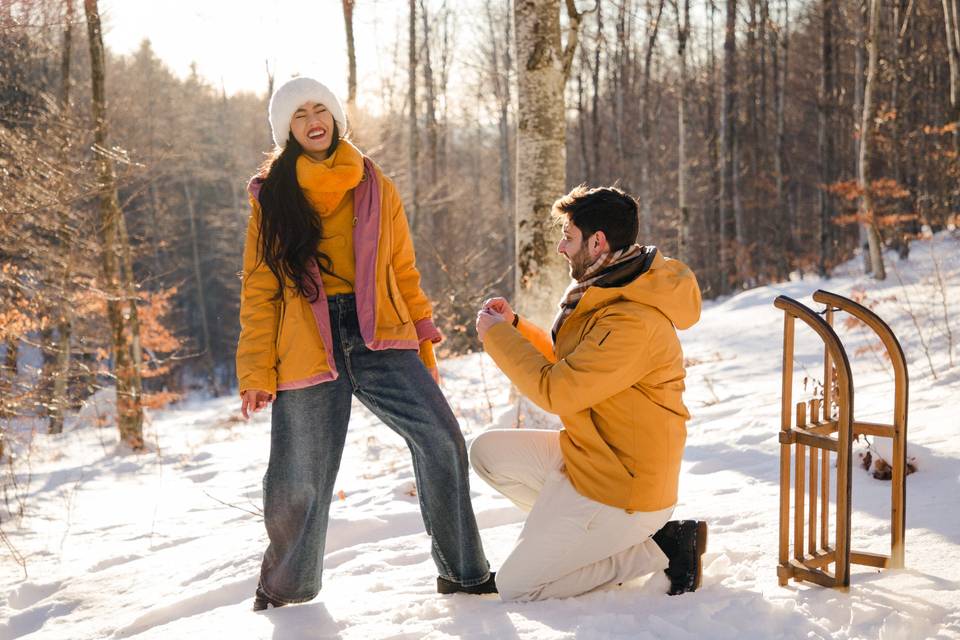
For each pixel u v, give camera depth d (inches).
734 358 405.7
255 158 1414.9
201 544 171.6
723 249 923.4
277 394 108.2
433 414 106.8
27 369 308.2
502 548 130.6
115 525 213.9
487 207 1205.7
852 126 943.7
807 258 863.7
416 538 144.0
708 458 181.9
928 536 110.3
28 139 321.7
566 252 105.6
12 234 299.3
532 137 273.0
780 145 964.6
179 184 1502.2
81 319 473.7
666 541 103.0
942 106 826.2
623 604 96.9
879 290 528.4
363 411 377.1
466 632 92.1
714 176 1016.2
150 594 137.1
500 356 104.7
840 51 1003.3
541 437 112.7
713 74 1019.3
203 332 1546.5
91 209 440.1
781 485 98.9
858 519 121.8
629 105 1143.0
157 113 1206.3
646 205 946.7
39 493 285.3
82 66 560.4
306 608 107.2
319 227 106.0
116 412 431.8
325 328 105.6
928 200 709.9
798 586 98.0
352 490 209.2
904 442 100.0
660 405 100.6
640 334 97.3
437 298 490.9
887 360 297.0
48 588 150.2
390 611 103.2
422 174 1048.8
